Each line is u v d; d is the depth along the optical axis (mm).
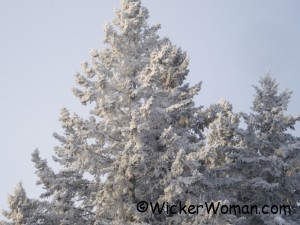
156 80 18031
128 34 20797
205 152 16391
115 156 17391
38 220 17234
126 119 17656
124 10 21328
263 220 19766
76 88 18391
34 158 18172
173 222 16578
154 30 21531
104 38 20344
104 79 17641
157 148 17938
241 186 20875
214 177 19219
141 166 16594
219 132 20328
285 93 23312
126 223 16031
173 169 15758
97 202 16156
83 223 17328
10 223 16828
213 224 14984
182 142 16891
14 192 17172
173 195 15594
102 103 17188
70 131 17797
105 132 17359
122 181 16266
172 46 20547
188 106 19359
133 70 19734
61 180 17734
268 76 23719
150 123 17906
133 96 17609
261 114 23203
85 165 16891
